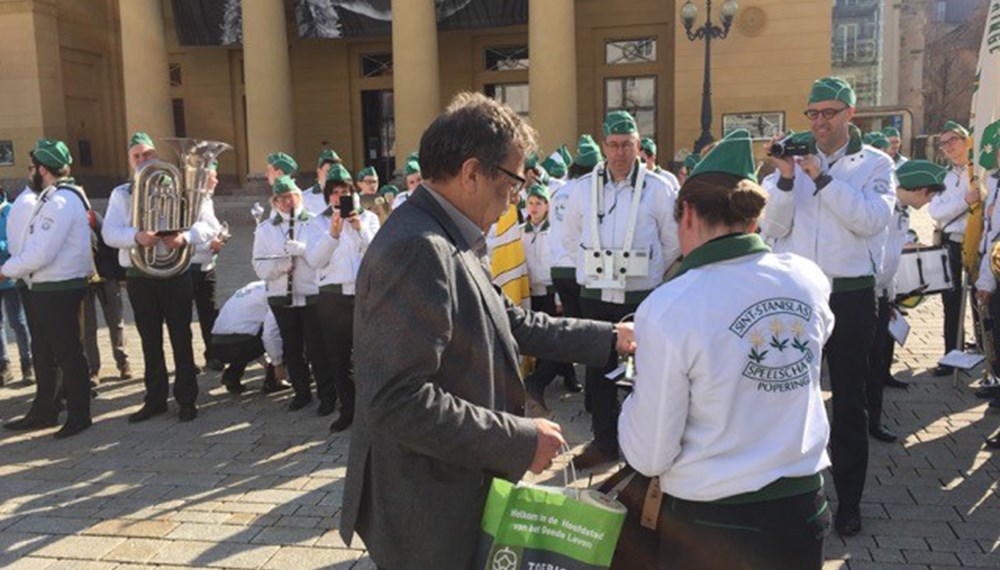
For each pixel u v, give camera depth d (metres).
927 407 5.59
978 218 5.71
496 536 1.85
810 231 3.70
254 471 4.80
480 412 1.80
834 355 3.72
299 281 5.82
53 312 5.43
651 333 1.88
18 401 6.51
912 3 60.66
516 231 6.25
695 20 18.58
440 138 1.88
